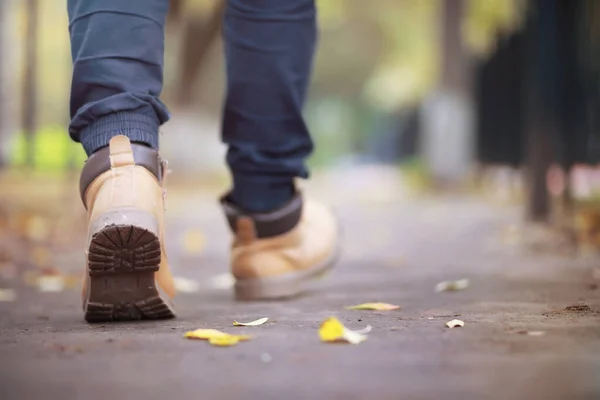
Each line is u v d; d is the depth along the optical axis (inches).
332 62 1636.3
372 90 1710.1
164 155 720.3
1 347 59.8
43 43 649.6
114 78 79.8
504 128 388.5
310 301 101.7
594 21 259.9
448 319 73.7
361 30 1470.2
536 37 255.6
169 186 651.5
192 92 762.2
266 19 97.0
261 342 60.9
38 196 361.4
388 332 64.9
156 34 81.8
